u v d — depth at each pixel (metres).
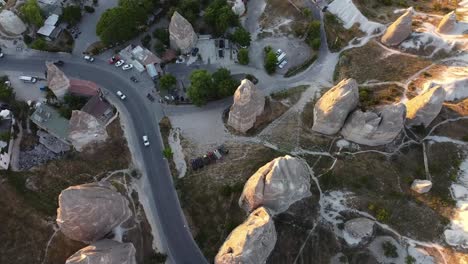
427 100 71.19
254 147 81.75
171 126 85.81
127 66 91.56
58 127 82.25
